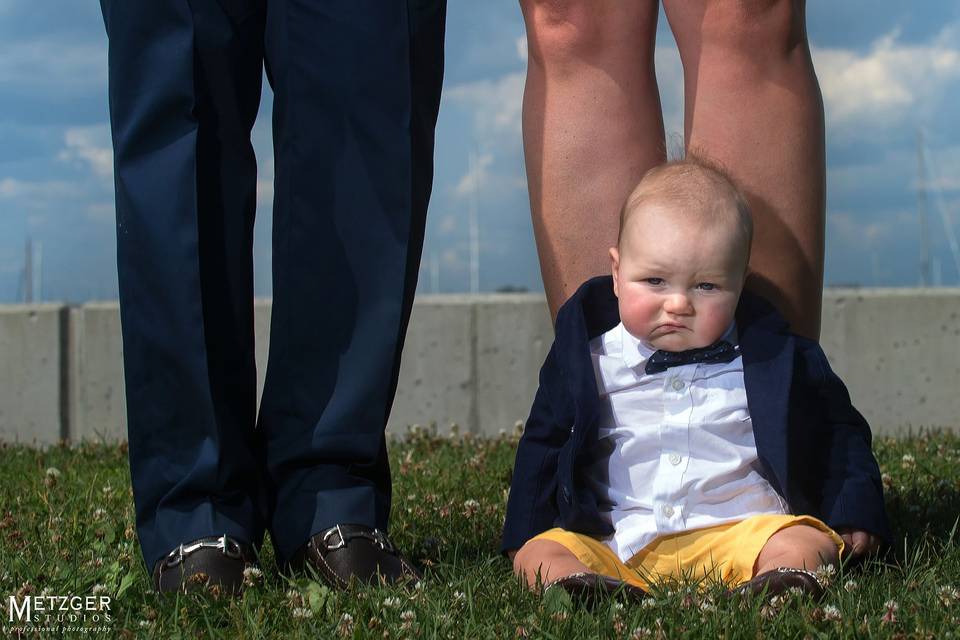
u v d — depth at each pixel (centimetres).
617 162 268
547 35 268
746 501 240
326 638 193
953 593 205
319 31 231
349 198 234
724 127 257
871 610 200
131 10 227
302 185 234
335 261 235
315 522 233
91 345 809
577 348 247
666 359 246
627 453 246
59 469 428
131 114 229
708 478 240
